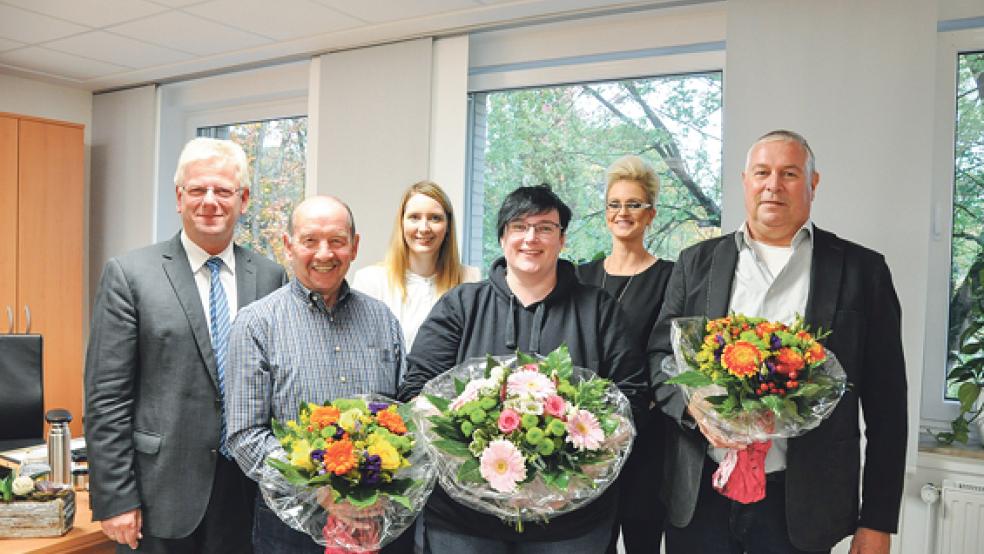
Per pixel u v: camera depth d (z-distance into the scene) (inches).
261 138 195.0
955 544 102.8
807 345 60.4
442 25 142.6
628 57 137.3
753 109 115.4
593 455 55.5
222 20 143.3
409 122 151.2
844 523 66.7
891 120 106.0
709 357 61.9
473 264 156.4
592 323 69.7
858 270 69.3
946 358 114.7
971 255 113.2
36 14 140.9
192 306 77.8
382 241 154.9
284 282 88.4
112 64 178.9
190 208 79.0
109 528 73.9
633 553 92.9
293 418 68.8
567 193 145.7
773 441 67.9
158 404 75.8
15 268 183.8
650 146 137.0
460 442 55.9
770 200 69.2
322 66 164.2
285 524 69.2
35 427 127.0
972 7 107.9
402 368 78.0
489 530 63.7
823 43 110.3
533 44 144.7
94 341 76.1
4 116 181.2
